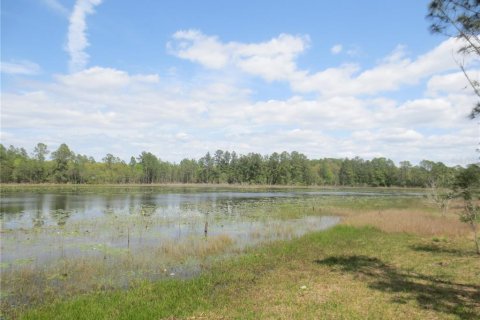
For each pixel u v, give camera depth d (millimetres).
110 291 10688
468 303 8906
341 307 8695
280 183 132250
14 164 99125
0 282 11500
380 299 9273
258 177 130125
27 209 34625
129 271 12930
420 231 22078
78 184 108875
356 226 23797
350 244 17969
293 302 9125
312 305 8867
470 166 15625
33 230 21750
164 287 10773
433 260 14172
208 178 140625
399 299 9258
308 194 72688
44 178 103875
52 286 11195
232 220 28312
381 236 20516
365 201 51406
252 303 9117
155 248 16797
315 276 11820
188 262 14297
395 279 11312
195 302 9297
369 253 15703
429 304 8852
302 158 140250
